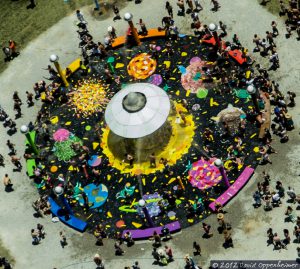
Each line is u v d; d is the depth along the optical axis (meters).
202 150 65.88
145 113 64.25
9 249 62.78
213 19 74.75
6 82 74.50
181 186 63.41
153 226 61.72
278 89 67.88
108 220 63.19
